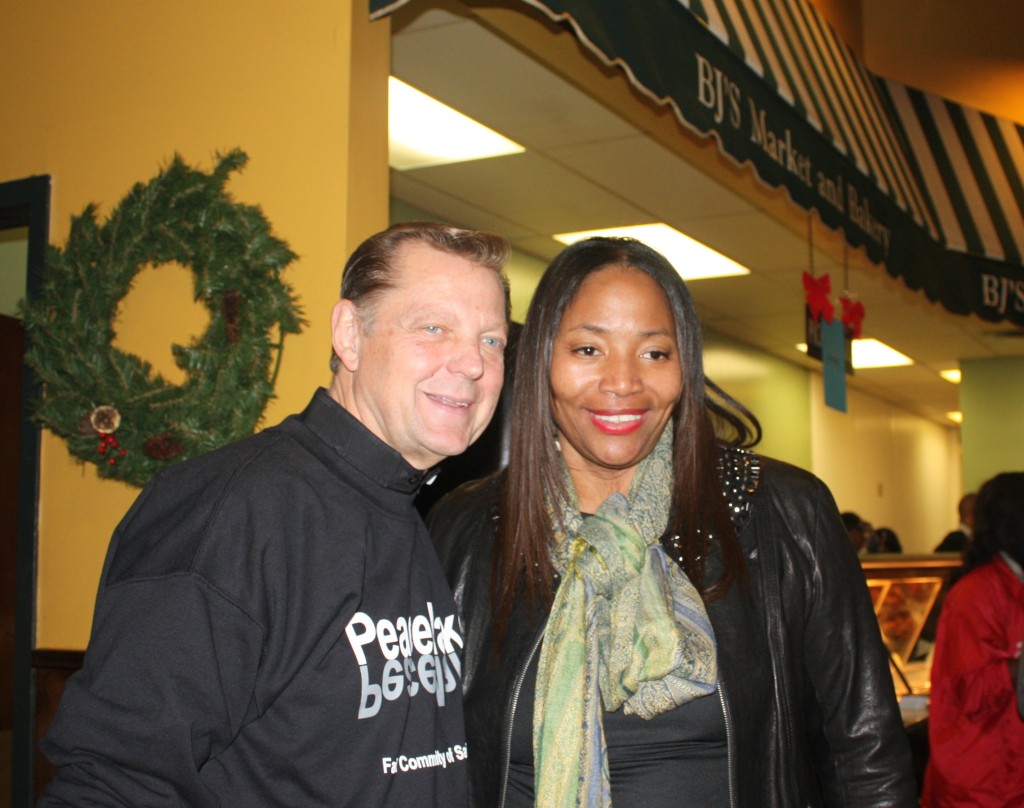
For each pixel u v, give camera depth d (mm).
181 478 1228
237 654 1110
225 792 1121
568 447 1530
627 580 1415
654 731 1368
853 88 3941
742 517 1485
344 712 1174
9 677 3791
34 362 2658
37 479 2768
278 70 2514
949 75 4574
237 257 2426
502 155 4316
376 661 1215
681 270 6367
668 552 1467
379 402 1277
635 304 1432
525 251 5953
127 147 2721
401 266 1270
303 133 2459
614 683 1346
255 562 1148
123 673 1062
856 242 3605
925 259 4230
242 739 1138
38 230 2812
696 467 1491
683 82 2596
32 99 2889
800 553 1480
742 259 6066
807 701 1497
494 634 1483
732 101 2852
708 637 1367
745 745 1376
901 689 3557
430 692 1283
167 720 1050
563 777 1325
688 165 4422
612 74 3746
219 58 2602
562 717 1347
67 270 2666
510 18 3154
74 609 2697
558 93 3643
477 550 1578
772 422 9250
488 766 1438
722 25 2811
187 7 2670
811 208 3273
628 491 1504
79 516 2715
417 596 1333
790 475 1530
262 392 2365
